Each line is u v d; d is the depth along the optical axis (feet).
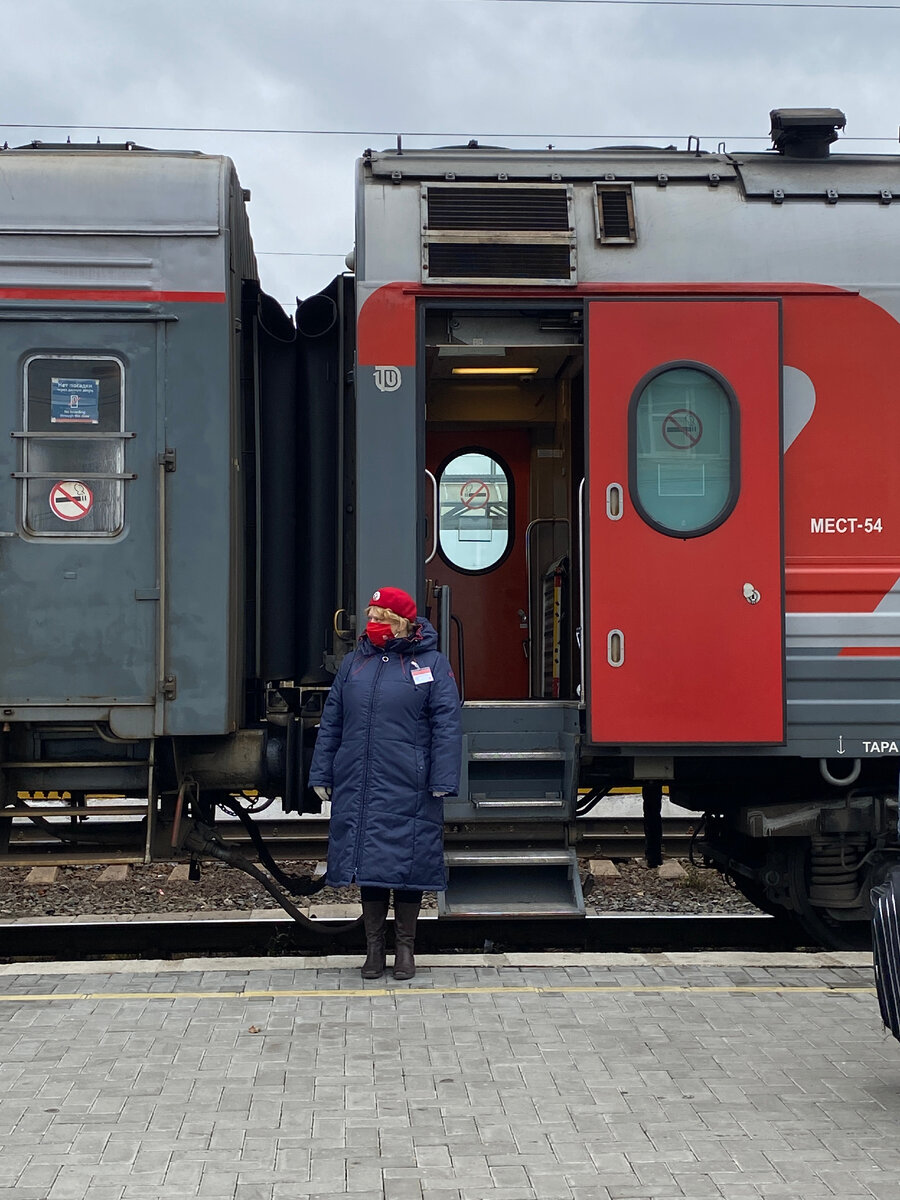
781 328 19.61
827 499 19.76
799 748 19.57
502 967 17.71
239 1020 15.11
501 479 24.40
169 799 20.40
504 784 19.93
